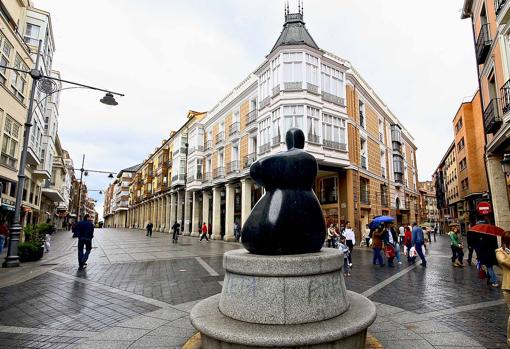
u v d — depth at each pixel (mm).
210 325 2949
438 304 5461
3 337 3908
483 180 26922
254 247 3582
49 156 26609
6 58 14398
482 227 7453
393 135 29969
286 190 3639
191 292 6375
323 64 19453
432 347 3518
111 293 6270
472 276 8469
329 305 3109
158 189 46844
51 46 22281
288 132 4219
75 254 13359
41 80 10633
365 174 22172
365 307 3422
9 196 16969
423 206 53969
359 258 13055
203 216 29609
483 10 13172
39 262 10742
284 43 18641
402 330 4082
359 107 23141
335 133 19250
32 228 13367
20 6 18031
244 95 24328
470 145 28688
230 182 24906
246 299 3098
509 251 4121
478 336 3898
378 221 12812
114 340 3779
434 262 11750
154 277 8062
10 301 5629
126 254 13430
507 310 5078
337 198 20453
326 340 2680
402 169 30266
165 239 25016
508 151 12234
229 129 26484
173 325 4309
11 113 14820
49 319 4621
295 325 2916
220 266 10109
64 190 48906
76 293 6250
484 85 13344
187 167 34219
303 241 3500
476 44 13547
